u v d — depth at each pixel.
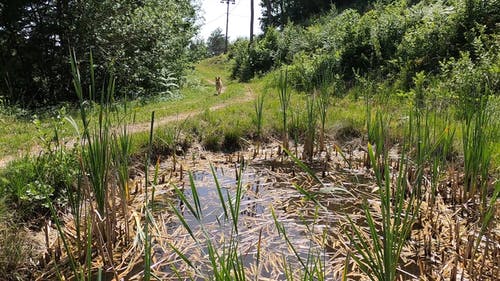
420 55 12.04
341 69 14.26
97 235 3.37
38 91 15.06
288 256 3.55
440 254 3.56
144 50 16.33
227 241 3.82
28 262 3.38
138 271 3.36
